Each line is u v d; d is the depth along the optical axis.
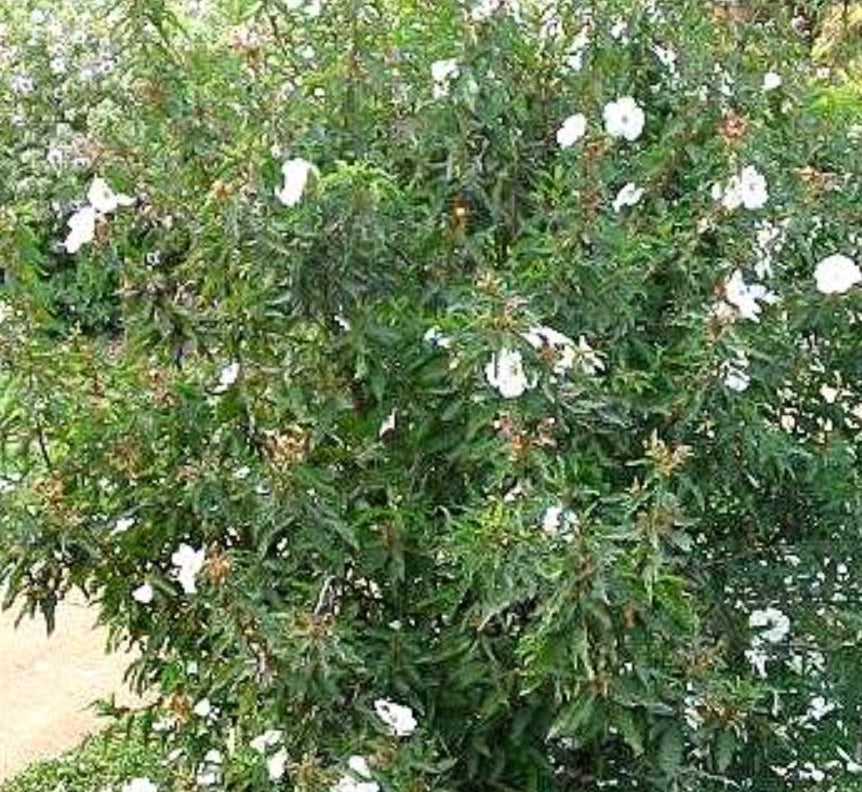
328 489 1.74
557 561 1.53
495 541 1.58
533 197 1.83
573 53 1.93
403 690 1.78
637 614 1.58
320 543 1.72
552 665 1.56
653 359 1.79
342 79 1.87
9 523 1.87
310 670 1.66
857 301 1.88
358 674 1.78
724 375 1.74
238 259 1.75
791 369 1.91
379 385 1.76
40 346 1.92
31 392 1.89
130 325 1.86
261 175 1.72
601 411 1.70
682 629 1.64
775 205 1.86
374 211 1.68
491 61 1.82
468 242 1.80
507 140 1.86
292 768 1.72
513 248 1.82
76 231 1.84
